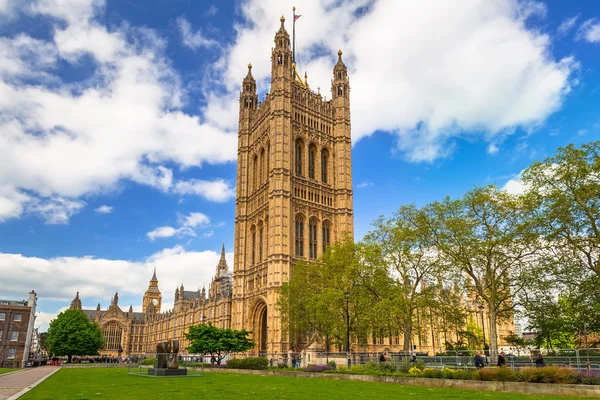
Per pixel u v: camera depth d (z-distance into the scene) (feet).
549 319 145.28
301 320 230.27
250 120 392.27
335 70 387.75
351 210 352.08
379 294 187.01
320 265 229.66
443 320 179.01
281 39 353.72
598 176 135.13
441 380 106.63
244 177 376.48
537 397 79.25
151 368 149.28
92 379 126.00
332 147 365.20
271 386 99.60
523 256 151.94
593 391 83.46
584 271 138.51
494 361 146.61
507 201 158.40
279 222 307.37
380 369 138.72
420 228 173.68
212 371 196.95
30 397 73.05
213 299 450.30
